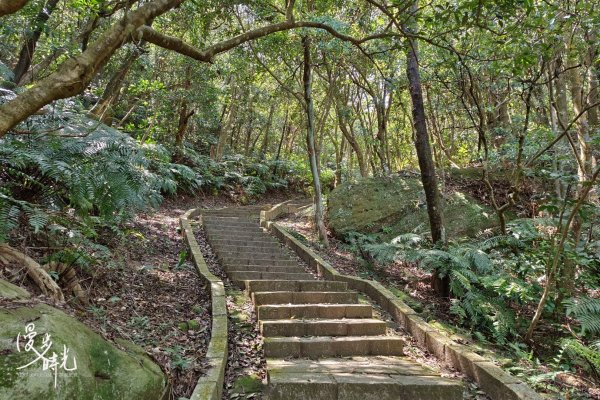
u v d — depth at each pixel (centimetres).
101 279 424
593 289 561
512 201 573
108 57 220
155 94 1071
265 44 810
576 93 582
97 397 214
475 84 725
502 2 349
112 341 273
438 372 374
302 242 836
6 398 181
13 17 488
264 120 1894
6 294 237
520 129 792
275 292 507
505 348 471
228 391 325
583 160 564
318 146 1370
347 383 321
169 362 301
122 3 430
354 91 1381
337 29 617
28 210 300
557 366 419
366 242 816
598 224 600
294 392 316
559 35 500
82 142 347
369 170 1697
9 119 179
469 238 786
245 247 754
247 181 1573
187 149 1421
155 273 542
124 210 474
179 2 259
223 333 385
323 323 441
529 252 568
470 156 1102
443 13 370
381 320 480
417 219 861
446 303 570
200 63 1075
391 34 389
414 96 623
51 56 506
